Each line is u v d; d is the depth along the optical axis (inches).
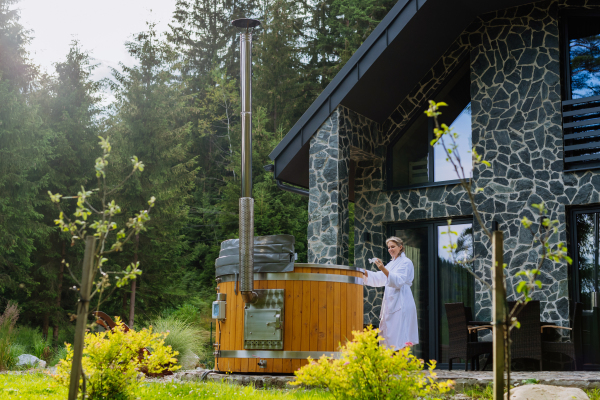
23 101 655.8
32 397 193.8
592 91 351.6
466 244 375.2
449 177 386.6
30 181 676.1
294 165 393.7
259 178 946.1
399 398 143.7
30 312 693.9
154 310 764.0
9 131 632.4
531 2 362.0
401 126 405.1
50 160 730.8
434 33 373.7
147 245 761.0
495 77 369.1
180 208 868.6
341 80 371.9
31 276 701.9
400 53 369.7
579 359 312.5
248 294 246.8
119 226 735.1
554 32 356.5
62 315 693.3
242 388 219.9
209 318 792.9
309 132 379.9
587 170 336.2
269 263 251.1
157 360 177.6
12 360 416.2
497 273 116.4
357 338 148.9
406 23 353.4
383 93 389.4
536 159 350.3
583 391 196.4
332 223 362.9
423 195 387.5
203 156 1142.3
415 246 394.9
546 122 350.9
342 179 370.3
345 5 1026.1
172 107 839.7
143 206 767.7
